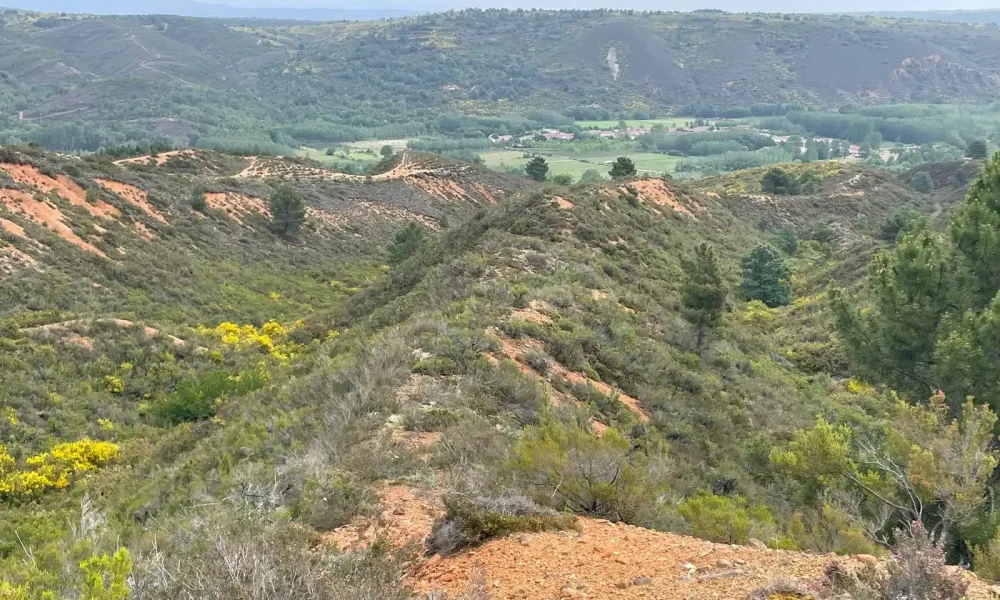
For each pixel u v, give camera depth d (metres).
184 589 4.37
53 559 6.77
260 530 6.63
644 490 7.58
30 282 30.02
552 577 5.27
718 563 5.20
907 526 7.85
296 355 28.78
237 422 14.16
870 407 22.91
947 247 16.09
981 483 7.85
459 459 8.97
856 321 16.25
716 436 16.22
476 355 14.25
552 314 19.91
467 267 25.97
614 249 33.69
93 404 21.42
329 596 4.42
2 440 17.66
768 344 28.91
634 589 4.87
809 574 4.80
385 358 13.48
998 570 5.87
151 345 26.64
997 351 12.48
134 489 13.39
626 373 18.09
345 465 8.79
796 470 10.05
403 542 6.65
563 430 8.50
